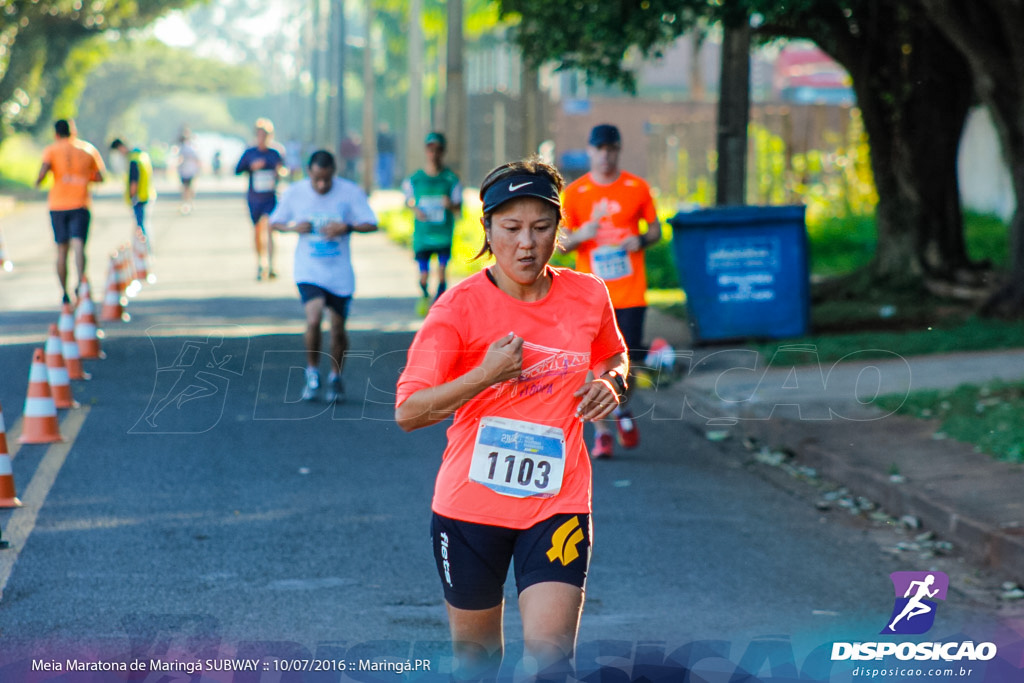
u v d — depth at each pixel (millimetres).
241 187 100125
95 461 14242
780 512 13125
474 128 89812
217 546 11148
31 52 84812
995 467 13742
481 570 6367
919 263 27688
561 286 6434
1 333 23266
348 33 181750
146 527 11695
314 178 16594
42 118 93750
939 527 12234
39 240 46969
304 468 14164
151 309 26812
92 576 10219
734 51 25641
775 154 49062
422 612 9586
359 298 29891
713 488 14055
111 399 17469
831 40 27406
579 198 14609
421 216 23000
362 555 11016
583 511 6355
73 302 26828
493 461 6312
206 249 42938
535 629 6086
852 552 11734
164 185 104062
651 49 23234
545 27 22422
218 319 24891
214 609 9492
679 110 78375
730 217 22359
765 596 10250
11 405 17062
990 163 49719
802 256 22500
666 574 10805
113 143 35938
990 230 42844
